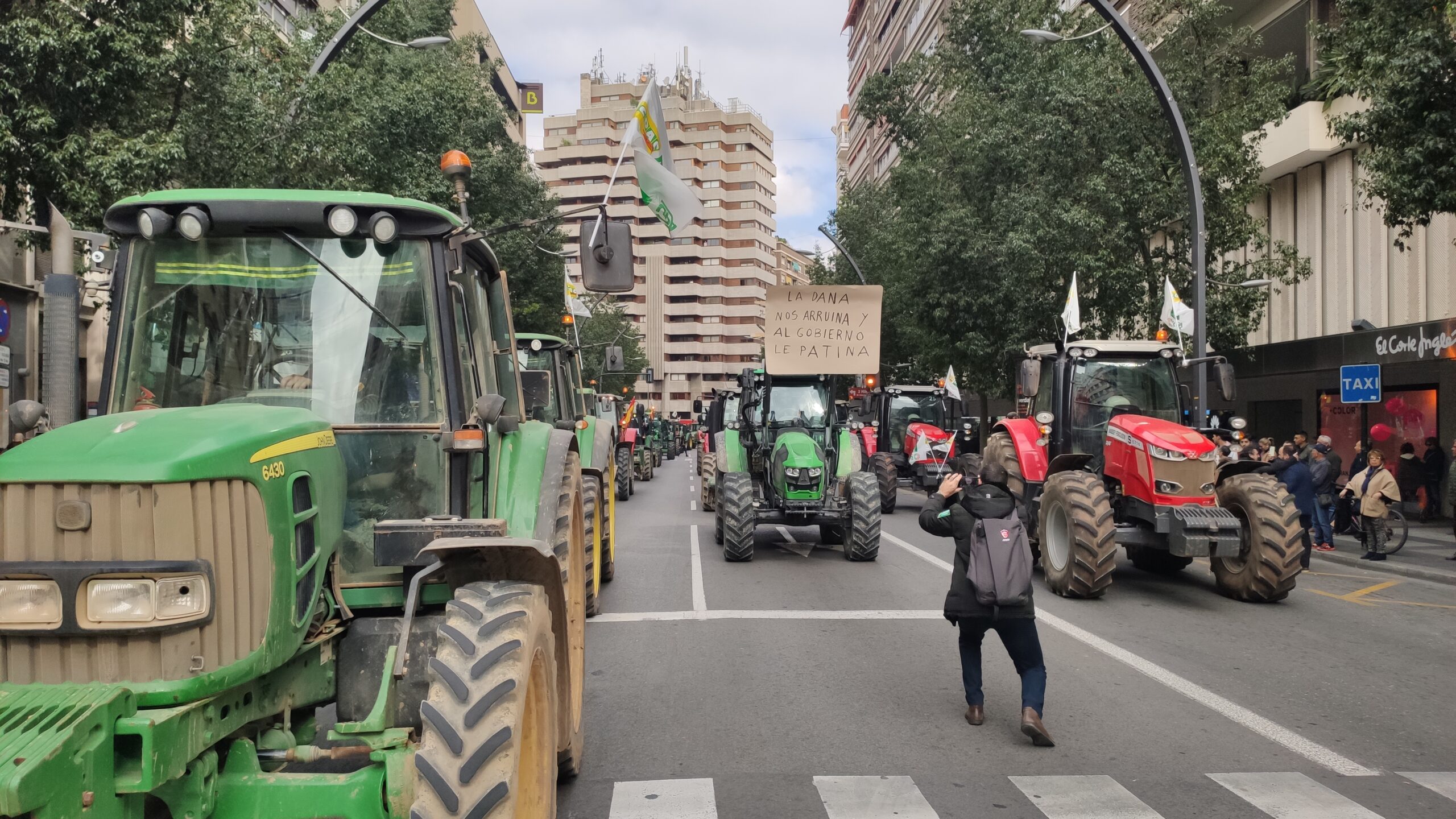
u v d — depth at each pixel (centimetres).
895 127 2562
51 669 268
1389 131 1166
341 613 359
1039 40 1500
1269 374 2197
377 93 1658
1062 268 1953
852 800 467
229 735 308
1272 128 2150
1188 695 650
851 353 1346
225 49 1302
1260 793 477
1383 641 816
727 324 12712
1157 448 970
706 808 457
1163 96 1476
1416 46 1093
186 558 275
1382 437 2000
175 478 275
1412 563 1280
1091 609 945
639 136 1137
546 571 369
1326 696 648
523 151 2703
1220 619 904
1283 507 958
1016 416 1282
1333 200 2097
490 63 2570
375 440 391
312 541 329
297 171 1422
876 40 7294
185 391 387
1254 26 2312
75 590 267
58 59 1020
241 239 397
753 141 12725
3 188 1092
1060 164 1950
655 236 12175
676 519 1873
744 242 12656
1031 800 467
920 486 2473
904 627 862
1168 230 2002
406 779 303
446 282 407
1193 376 1470
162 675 271
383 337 401
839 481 1307
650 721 595
